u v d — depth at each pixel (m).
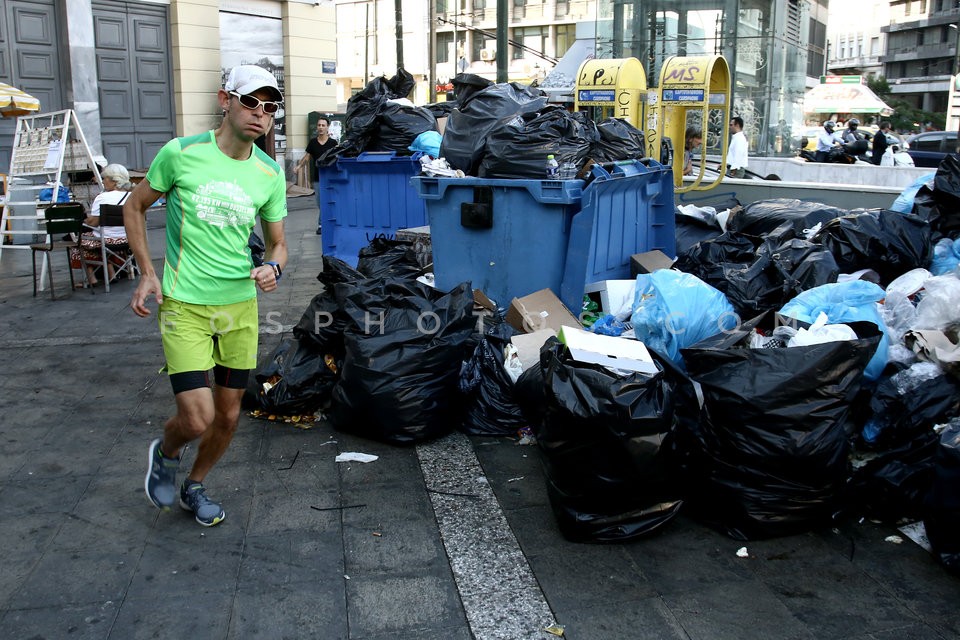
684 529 3.61
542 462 3.63
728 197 8.50
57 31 14.05
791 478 3.38
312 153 12.66
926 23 86.44
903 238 5.08
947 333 4.13
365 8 57.50
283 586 3.20
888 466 3.59
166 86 15.80
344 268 5.05
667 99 8.40
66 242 8.49
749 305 4.73
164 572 3.28
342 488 4.00
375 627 2.96
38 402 5.14
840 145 19.53
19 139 10.29
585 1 49.53
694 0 14.09
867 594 3.11
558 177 5.38
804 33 16.58
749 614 3.00
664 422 3.34
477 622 2.98
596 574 3.27
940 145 22.41
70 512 3.76
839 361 3.39
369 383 4.37
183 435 3.39
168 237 3.33
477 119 5.84
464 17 53.56
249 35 17.23
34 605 3.06
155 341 6.43
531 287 5.58
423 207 7.92
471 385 4.61
